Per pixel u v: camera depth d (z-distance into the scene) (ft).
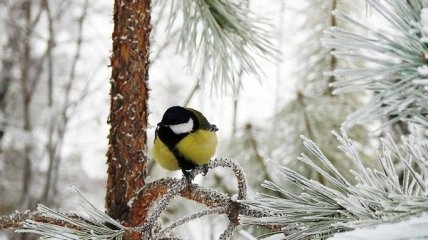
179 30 13.73
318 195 12.09
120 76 13.09
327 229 12.00
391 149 11.82
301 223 12.05
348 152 11.98
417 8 10.10
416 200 11.12
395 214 11.38
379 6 10.19
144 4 13.14
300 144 14.88
